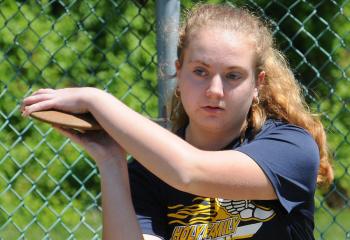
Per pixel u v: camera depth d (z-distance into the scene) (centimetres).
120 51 1527
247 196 679
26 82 1556
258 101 741
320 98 1491
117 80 1506
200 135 744
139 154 664
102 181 714
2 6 1568
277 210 701
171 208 734
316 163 708
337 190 1594
